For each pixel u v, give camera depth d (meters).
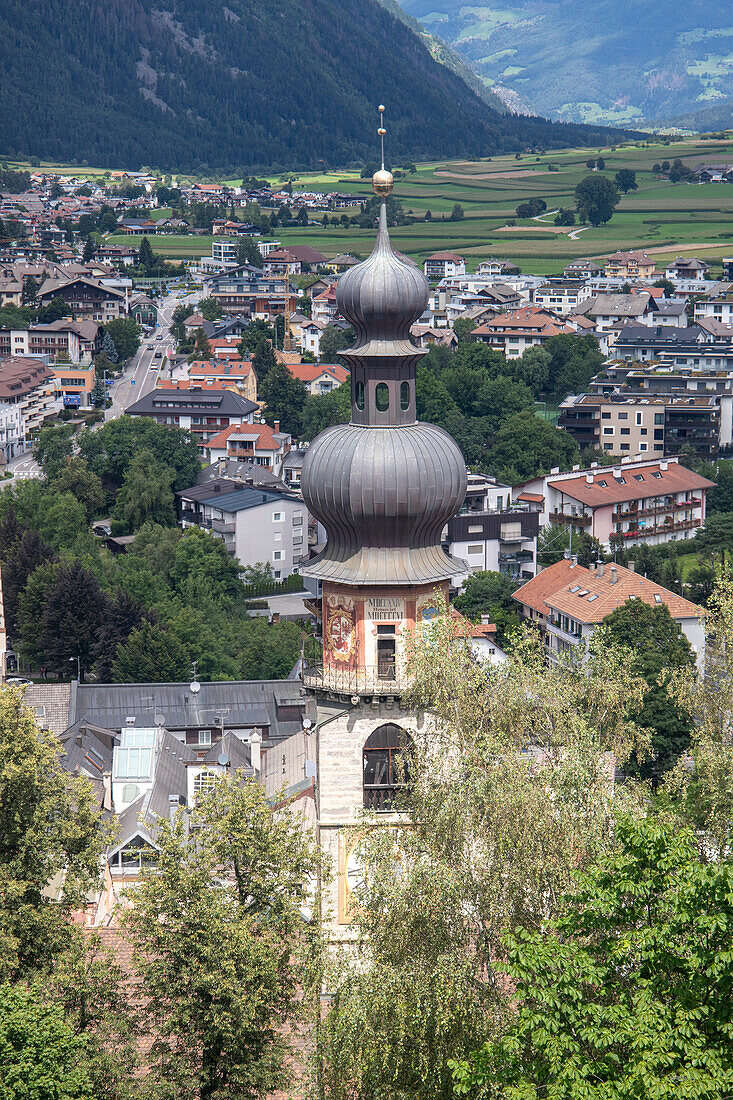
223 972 102.75
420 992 85.00
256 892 109.88
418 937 87.75
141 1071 119.81
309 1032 96.88
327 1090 91.44
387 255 98.12
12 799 118.31
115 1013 108.81
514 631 109.62
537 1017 77.44
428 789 93.88
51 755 122.19
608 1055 76.56
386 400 99.75
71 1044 100.81
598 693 112.19
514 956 79.44
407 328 99.12
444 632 97.88
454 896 87.25
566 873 87.75
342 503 98.38
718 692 141.12
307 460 100.56
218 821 111.50
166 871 108.81
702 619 147.50
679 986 77.06
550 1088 74.06
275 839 110.50
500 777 89.75
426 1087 85.69
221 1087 104.62
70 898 119.00
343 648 101.19
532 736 99.38
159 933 106.56
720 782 124.12
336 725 100.88
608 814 93.31
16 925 113.69
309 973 94.69
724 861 79.06
